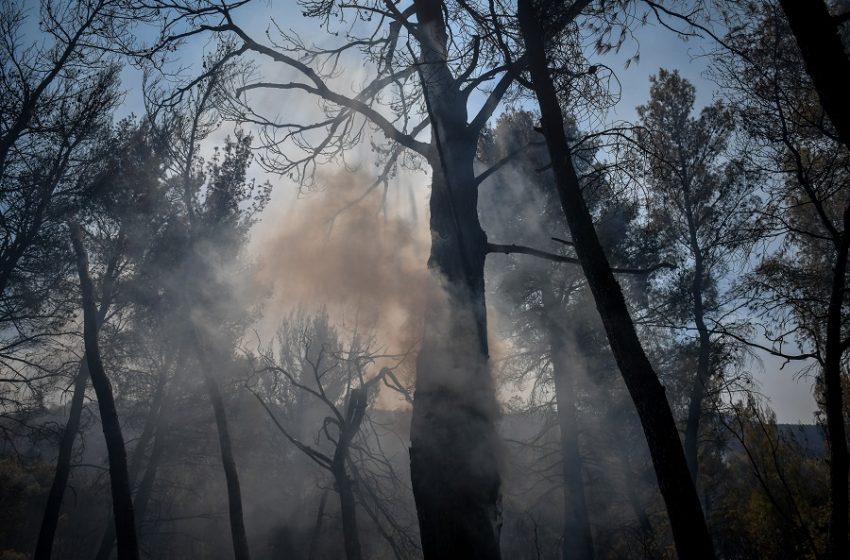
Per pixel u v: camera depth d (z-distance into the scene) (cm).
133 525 1010
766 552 1266
